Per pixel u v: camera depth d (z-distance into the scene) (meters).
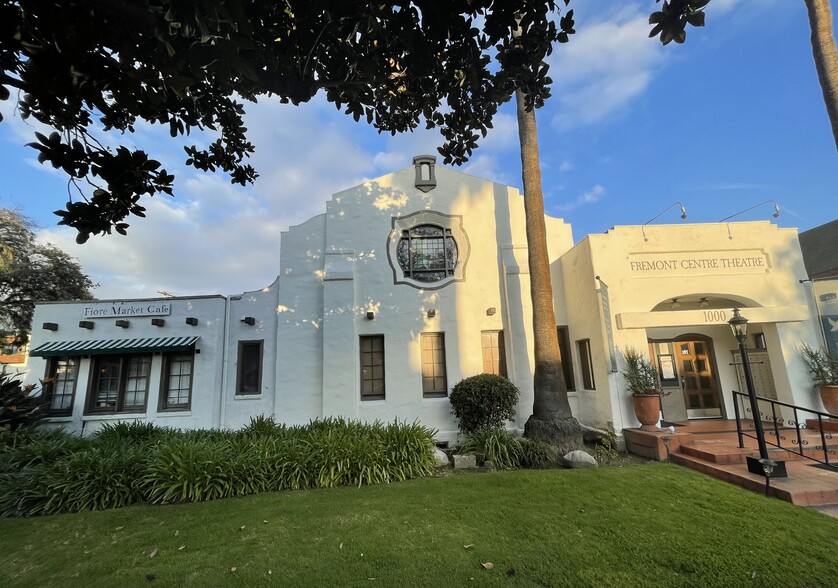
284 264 12.82
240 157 5.35
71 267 21.98
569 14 3.48
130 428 10.53
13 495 6.82
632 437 9.72
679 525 5.21
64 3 2.42
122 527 5.86
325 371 11.54
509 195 13.12
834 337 10.39
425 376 12.13
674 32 3.15
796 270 11.03
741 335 7.29
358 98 3.92
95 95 2.72
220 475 7.15
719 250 11.09
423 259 12.79
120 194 3.51
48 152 3.18
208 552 4.92
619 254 11.02
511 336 11.88
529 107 4.05
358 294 12.33
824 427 9.72
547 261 10.53
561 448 9.12
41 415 11.36
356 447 7.93
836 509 5.79
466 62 3.68
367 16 3.05
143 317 12.73
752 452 7.88
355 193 12.98
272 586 4.13
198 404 12.16
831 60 7.38
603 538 4.90
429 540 5.00
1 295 20.08
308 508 6.22
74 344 12.58
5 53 2.56
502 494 6.54
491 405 10.37
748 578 4.05
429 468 8.23
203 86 3.88
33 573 4.67
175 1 2.18
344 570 4.38
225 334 12.77
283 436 9.21
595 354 11.08
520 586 4.01
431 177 13.09
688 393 12.35
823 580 4.01
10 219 20.17
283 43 3.39
